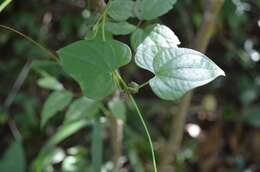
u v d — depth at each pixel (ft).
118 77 1.94
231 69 6.42
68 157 5.25
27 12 5.90
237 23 5.49
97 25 2.21
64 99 3.13
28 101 5.76
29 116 5.71
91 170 4.77
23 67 5.99
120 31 2.19
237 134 6.31
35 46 5.74
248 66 6.33
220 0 3.25
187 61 1.84
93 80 1.82
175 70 1.83
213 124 6.33
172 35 2.10
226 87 6.46
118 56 1.86
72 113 3.11
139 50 1.87
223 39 5.96
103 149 5.40
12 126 5.88
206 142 6.14
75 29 5.93
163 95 1.82
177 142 4.16
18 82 5.88
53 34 6.04
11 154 4.90
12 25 5.91
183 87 1.81
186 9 5.22
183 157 5.90
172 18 5.49
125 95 2.10
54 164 5.57
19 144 4.97
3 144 6.11
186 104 3.95
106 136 5.40
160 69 1.84
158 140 5.69
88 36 2.23
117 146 3.68
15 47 5.81
